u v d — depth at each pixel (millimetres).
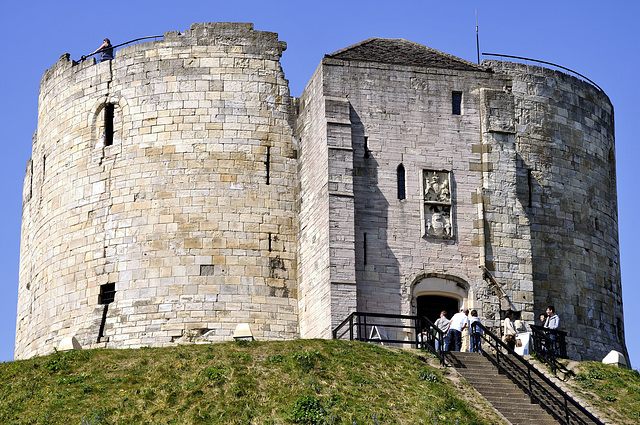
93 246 53188
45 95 58812
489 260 50188
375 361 41156
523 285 50375
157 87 54031
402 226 49938
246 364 40500
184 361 40969
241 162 52969
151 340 50531
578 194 56594
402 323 48688
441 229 50188
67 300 53375
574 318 54406
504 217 50938
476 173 51375
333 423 36125
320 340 42969
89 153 54688
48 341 53531
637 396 41406
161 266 51531
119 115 54438
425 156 51156
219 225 51938
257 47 54656
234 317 50781
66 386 39438
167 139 53219
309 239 50781
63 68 57438
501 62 56188
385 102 51469
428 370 40781
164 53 54375
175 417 36906
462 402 38250
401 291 49031
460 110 52375
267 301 51344
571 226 55750
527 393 39156
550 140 56312
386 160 50688
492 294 49906
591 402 40531
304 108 53531
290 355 41000
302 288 51312
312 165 51281
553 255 54688
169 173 52750
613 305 57125
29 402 38219
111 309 51656
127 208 52812
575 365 44656
